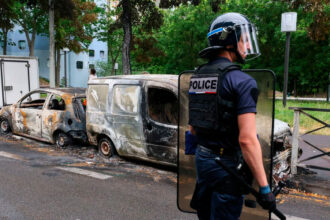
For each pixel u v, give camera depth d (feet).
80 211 12.13
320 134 28.43
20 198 13.34
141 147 17.58
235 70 5.79
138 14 54.24
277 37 70.03
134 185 15.15
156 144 16.88
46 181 15.56
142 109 17.34
